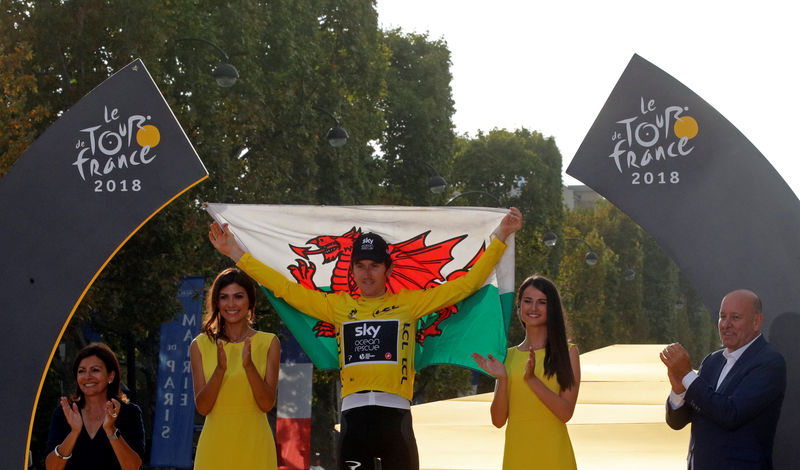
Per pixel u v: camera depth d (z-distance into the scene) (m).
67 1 16.20
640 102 6.45
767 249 6.18
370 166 29.97
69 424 5.58
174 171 6.48
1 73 13.44
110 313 16.86
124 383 27.14
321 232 6.74
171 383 17.84
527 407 5.50
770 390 5.13
